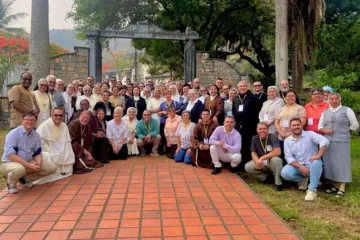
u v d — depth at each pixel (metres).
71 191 5.26
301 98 12.63
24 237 3.66
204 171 6.64
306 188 5.60
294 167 5.48
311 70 16.27
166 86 9.38
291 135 5.69
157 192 5.24
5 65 17.69
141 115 8.75
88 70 14.27
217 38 22.02
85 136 6.72
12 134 5.16
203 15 19.09
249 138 6.80
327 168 5.40
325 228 4.03
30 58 8.27
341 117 5.36
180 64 22.70
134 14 18.69
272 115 6.43
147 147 8.25
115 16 18.47
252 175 6.30
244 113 6.84
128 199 4.89
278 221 4.11
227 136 6.61
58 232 3.78
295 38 12.10
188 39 14.67
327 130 5.41
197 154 6.96
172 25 18.97
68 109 7.59
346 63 12.11
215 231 3.82
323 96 6.08
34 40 8.20
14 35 26.30
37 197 4.97
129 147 8.10
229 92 7.47
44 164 5.46
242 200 4.89
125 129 7.85
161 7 18.91
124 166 7.03
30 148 5.26
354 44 11.92
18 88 6.09
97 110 7.79
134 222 4.05
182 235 3.71
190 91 8.16
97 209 4.48
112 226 3.94
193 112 7.87
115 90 8.56
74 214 4.30
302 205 4.86
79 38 19.70
